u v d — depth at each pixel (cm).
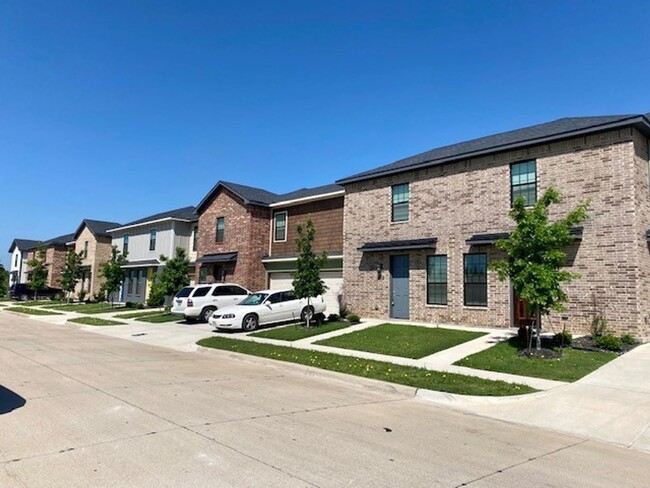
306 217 2566
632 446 646
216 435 600
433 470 515
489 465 541
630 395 876
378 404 837
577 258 1473
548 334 1459
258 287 2698
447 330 1625
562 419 761
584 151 1499
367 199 2114
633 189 1394
